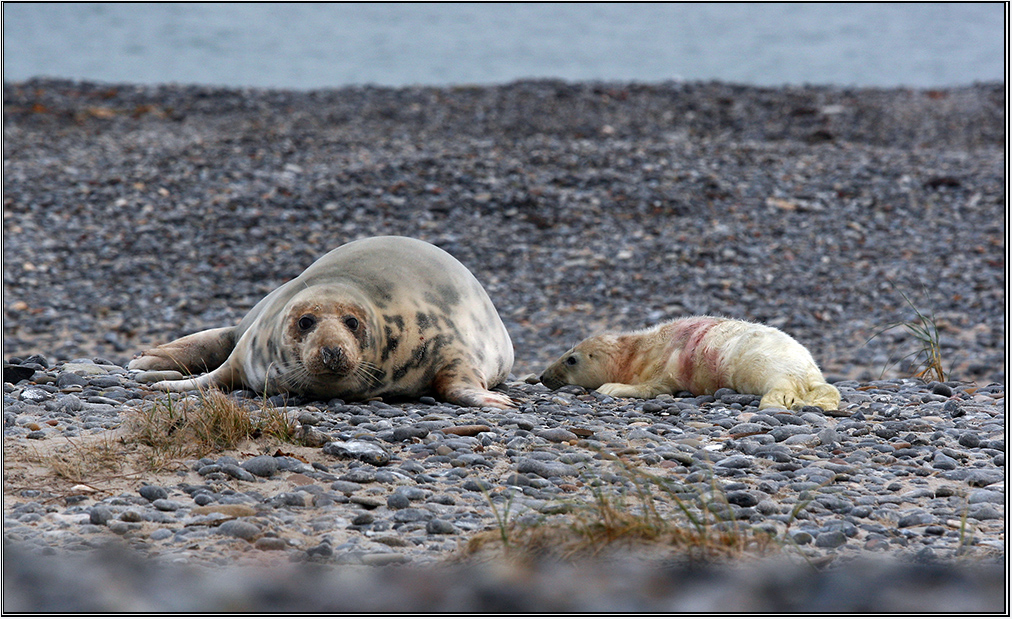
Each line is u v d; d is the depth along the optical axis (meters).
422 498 12.84
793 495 13.28
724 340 21.00
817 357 36.25
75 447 14.41
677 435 16.72
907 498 13.26
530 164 55.22
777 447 15.52
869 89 80.62
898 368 34.44
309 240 46.19
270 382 19.44
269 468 13.71
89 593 9.06
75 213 48.31
